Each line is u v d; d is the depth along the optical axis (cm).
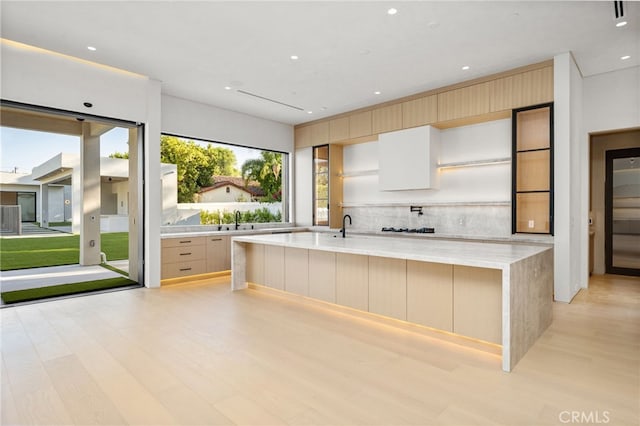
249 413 193
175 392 216
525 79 454
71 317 368
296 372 243
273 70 471
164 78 505
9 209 860
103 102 469
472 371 245
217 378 234
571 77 428
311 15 336
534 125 474
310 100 598
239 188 902
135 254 539
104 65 466
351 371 245
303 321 353
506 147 514
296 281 427
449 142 573
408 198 625
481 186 539
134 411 195
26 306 411
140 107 502
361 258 358
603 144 582
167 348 285
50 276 586
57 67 433
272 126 729
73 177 818
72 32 372
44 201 873
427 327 313
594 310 388
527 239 451
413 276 319
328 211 702
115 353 275
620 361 261
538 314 305
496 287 271
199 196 848
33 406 200
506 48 405
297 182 771
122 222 1041
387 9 325
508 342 244
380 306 343
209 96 578
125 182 1043
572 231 435
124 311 390
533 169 475
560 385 225
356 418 189
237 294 468
